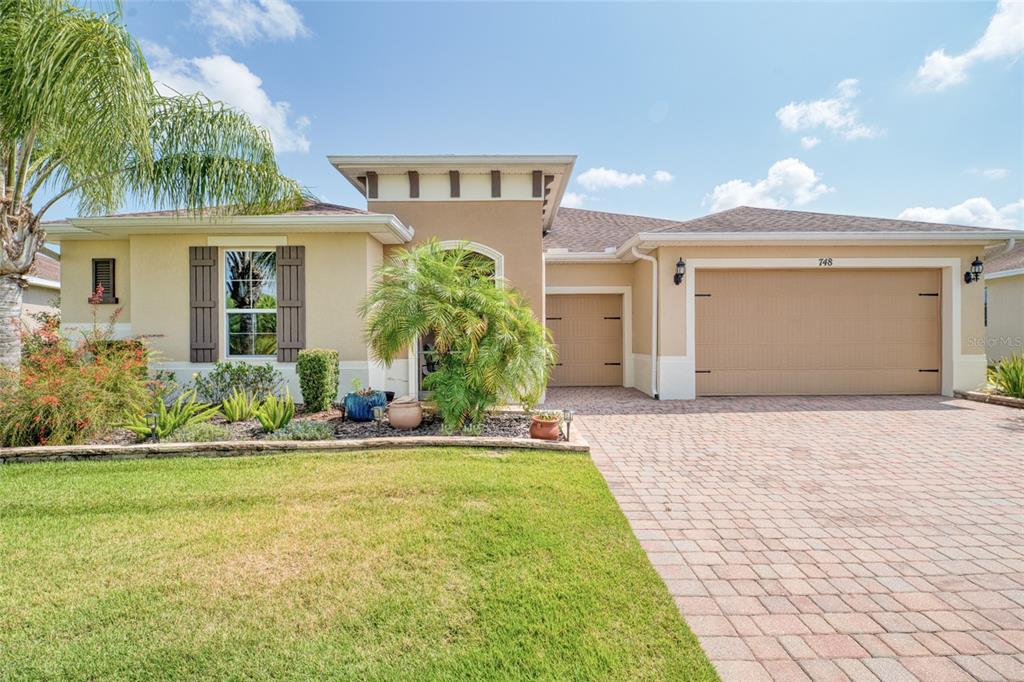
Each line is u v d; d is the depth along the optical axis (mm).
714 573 3410
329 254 9539
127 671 2346
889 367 11523
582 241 14875
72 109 5793
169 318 9508
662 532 4074
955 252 11242
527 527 3957
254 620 2738
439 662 2416
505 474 5195
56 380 6227
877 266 11289
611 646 2561
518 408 9320
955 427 8141
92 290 10586
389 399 9031
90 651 2482
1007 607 3027
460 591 3033
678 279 11211
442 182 10633
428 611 2824
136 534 3797
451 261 7250
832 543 3887
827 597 3125
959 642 2689
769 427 8180
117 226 9055
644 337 12453
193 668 2371
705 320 11508
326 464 5520
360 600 2930
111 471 5293
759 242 11062
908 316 11492
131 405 6820
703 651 2570
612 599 2986
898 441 7199
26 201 6668
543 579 3193
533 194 10578
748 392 11570
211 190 7668
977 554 3715
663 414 9375
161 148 7352
